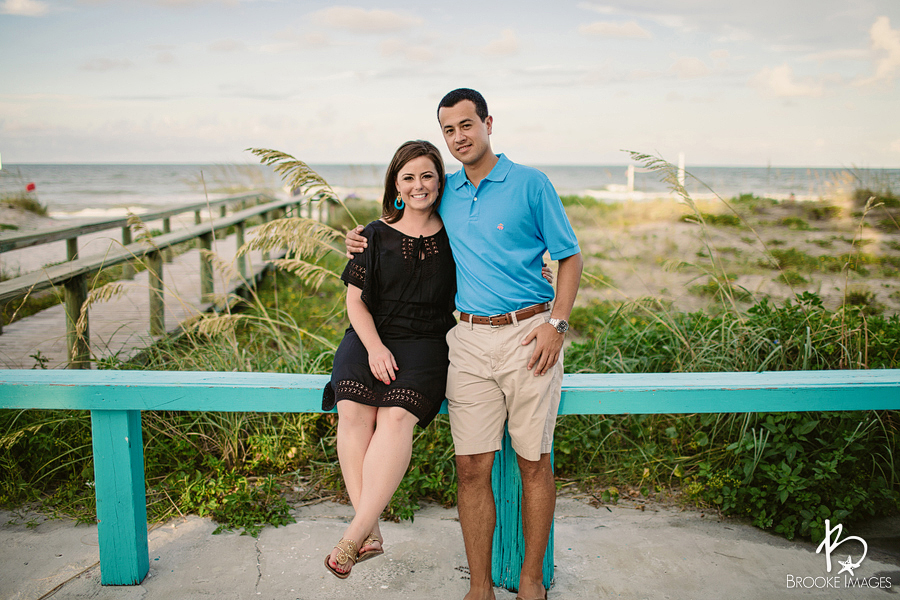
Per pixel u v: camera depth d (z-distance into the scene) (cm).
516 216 213
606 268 984
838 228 1132
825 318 365
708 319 402
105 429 225
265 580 238
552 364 208
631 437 354
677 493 313
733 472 297
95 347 457
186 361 395
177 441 336
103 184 5391
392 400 212
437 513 296
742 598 229
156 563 250
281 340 414
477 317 219
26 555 257
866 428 297
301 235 379
